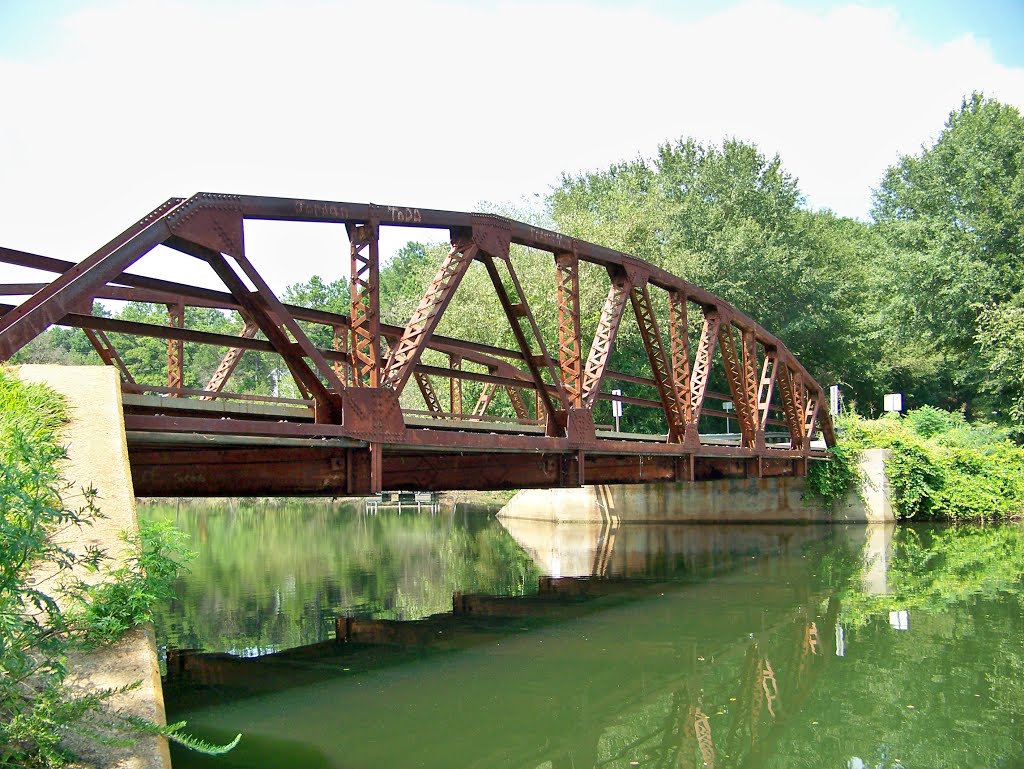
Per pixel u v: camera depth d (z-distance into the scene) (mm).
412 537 31703
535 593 17891
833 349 52125
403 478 13094
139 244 8336
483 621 14797
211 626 13914
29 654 4113
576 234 39312
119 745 3594
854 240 66875
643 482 18156
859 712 10008
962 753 8695
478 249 12336
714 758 8539
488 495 49719
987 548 25438
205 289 9992
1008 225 46000
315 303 81312
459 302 40312
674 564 22641
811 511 32938
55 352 56844
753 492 33438
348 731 8758
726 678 11391
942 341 48594
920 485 33250
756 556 24078
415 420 15102
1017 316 41250
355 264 10711
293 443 9438
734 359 21781
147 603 4633
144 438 7980
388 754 8133
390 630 13891
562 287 14703
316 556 25094
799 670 11773
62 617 3820
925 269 47250
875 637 13641
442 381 42312
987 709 10102
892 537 28531
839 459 32406
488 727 9125
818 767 8305
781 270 48031
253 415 10031
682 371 18688
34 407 5918
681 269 43031
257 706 9539
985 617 15133
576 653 12531
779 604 16594
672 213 45656
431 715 9422
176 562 5121
